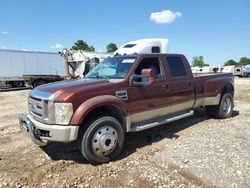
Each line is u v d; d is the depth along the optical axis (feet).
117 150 14.74
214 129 20.29
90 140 13.66
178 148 16.08
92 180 12.34
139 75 16.07
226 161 13.82
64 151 16.20
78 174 12.99
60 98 13.23
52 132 13.25
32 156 15.49
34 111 14.74
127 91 15.57
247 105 32.42
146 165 13.73
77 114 13.23
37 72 73.72
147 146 16.79
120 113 15.33
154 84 17.30
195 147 16.10
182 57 20.35
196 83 21.12
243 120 23.44
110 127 14.37
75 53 62.49
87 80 16.17
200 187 11.25
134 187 11.52
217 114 23.81
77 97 13.43
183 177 12.21
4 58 67.46
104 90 14.56
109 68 17.70
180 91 19.43
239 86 64.69
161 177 12.27
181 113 20.31
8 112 31.48
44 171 13.41
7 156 15.58
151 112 17.25
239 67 134.82
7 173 13.25
